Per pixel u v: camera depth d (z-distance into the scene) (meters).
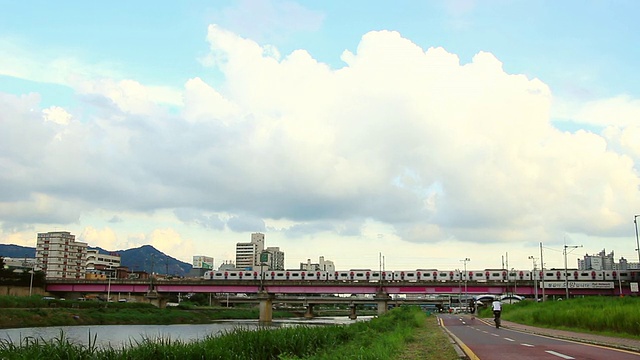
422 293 134.12
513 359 20.45
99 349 19.41
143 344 20.31
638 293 121.69
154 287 144.12
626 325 33.97
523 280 129.88
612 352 22.81
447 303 198.12
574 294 128.88
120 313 121.88
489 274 132.62
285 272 141.88
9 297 114.12
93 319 112.44
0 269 139.62
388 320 54.72
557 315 46.34
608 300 63.44
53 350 18.44
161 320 125.69
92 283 144.38
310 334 28.69
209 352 19.42
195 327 102.31
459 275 132.88
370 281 136.00
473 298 131.75
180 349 19.30
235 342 23.62
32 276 135.00
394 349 25.42
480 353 22.92
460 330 44.53
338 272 139.38
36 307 112.31
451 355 22.94
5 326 93.25
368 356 20.33
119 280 145.38
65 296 149.62
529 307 70.50
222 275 144.00
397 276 136.25
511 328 46.94
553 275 128.25
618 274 124.31
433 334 39.53
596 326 38.09
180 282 143.12
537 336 34.50
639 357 20.69
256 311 172.00
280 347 24.50
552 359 20.34
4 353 17.91
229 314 154.62
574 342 28.75
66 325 104.38
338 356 21.81
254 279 141.88
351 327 38.47
